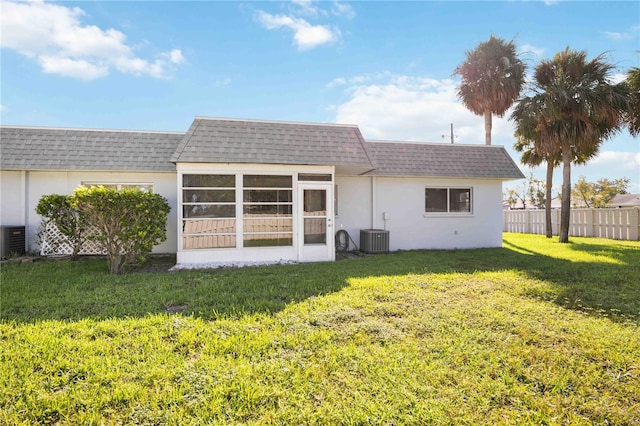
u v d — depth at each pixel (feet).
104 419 7.64
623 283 20.17
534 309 15.12
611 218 48.60
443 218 39.99
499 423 7.57
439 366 9.95
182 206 26.45
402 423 7.52
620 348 11.18
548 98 40.24
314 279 20.90
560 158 49.49
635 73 40.65
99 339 11.53
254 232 27.76
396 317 14.17
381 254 34.83
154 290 18.29
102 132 33.12
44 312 14.49
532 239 48.91
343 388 8.84
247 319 13.51
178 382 9.00
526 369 9.82
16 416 7.61
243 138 28.12
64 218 28.17
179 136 34.68
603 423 7.62
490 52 58.34
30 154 30.27
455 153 40.52
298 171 28.68
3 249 28.73
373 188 38.01
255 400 8.30
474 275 22.38
